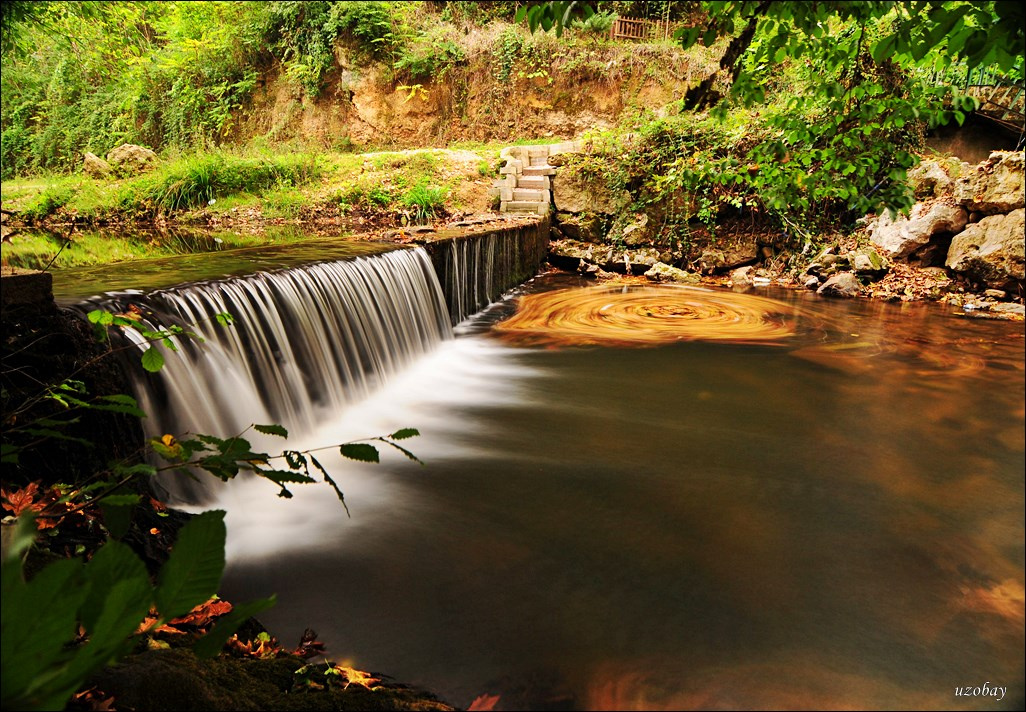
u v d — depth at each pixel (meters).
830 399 7.10
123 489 1.61
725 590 3.78
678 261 13.59
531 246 13.04
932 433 6.21
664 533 4.37
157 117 21.14
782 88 12.75
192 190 15.05
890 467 5.48
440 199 13.88
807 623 3.50
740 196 12.87
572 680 3.04
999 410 6.80
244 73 20.06
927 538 4.39
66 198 15.08
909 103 3.74
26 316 3.32
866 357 8.54
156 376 4.25
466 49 18.11
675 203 13.56
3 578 0.62
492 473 5.20
